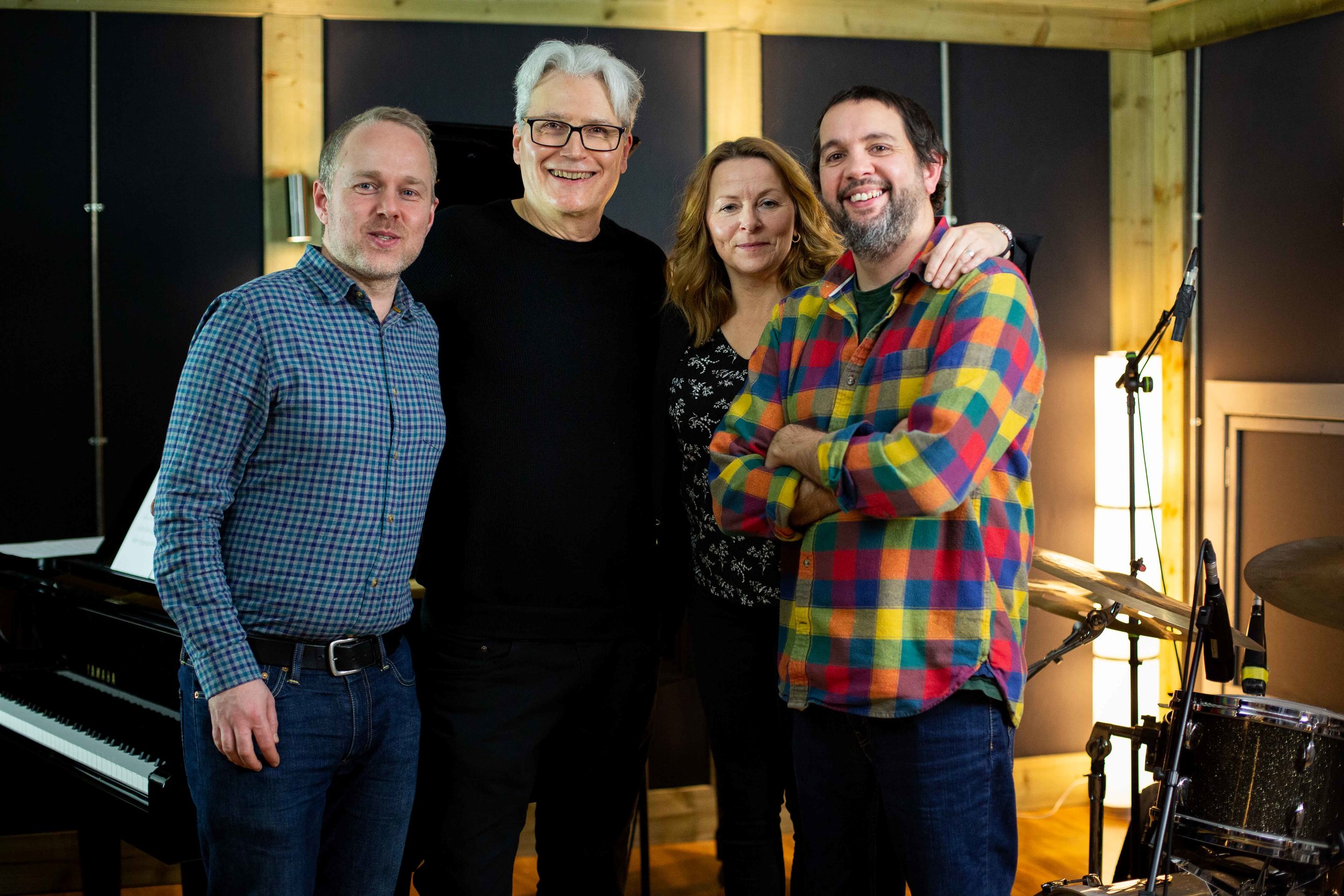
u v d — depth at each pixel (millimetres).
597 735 2334
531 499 2186
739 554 2217
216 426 1767
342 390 1838
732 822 2316
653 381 2346
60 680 2551
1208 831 2523
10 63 3408
